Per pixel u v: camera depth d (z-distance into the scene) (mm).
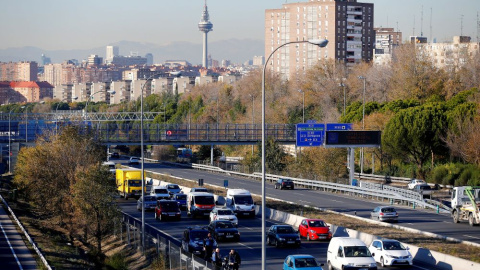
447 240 86750
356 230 96562
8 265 74188
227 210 108875
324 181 167000
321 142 158375
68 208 103188
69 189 105812
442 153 173750
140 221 116312
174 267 70875
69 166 109500
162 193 138375
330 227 98062
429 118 171125
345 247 68562
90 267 82062
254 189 167750
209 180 193750
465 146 159625
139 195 152875
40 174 109562
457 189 107312
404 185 168250
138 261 83812
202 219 119938
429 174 171375
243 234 101062
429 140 171250
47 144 121125
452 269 70375
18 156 152125
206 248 78250
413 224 105188
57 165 109625
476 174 153000
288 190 166625
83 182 93375
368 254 68188
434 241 86062
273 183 186125
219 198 136750
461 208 105062
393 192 136750
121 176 155000
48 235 102250
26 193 122938
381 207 107688
